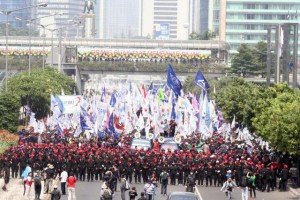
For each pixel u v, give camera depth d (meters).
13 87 172.00
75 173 97.12
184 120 125.12
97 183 95.75
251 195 88.50
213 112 133.88
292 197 88.38
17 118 138.62
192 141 113.62
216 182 96.81
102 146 102.69
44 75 189.12
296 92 119.25
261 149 105.56
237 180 95.06
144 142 109.88
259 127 104.94
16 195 85.31
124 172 95.06
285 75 148.62
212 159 96.81
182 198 67.00
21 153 97.25
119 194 87.81
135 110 135.75
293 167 96.31
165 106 133.62
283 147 92.12
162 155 96.69
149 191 79.69
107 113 115.81
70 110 124.44
